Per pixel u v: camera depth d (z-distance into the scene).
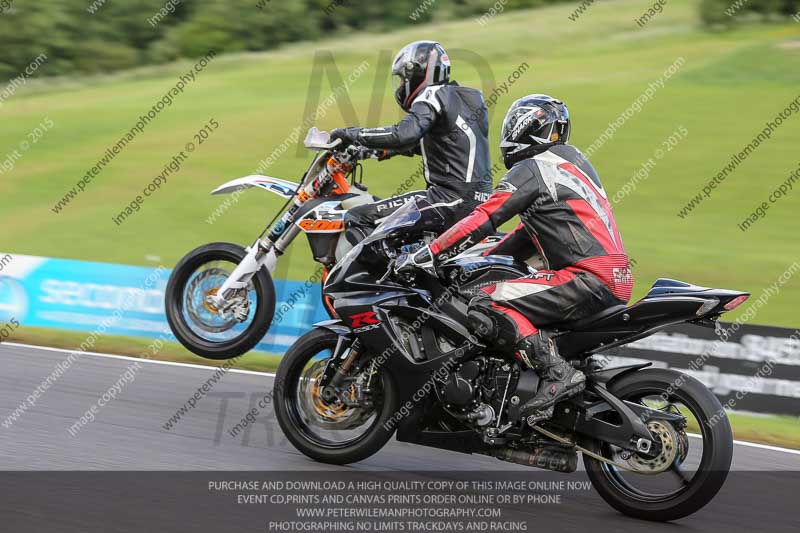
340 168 21.41
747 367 25.16
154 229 47.88
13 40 87.25
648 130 55.91
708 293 15.89
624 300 16.83
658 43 72.94
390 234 19.20
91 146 63.03
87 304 31.97
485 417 16.91
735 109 57.94
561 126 17.33
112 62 86.88
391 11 87.19
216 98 72.00
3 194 55.22
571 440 16.58
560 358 16.52
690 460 19.58
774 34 70.25
